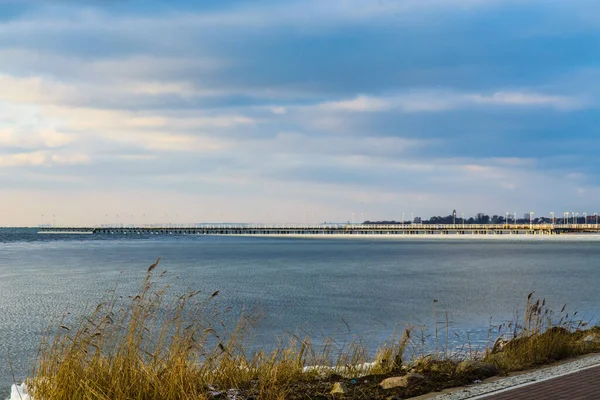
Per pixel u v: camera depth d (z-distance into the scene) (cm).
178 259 10038
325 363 1545
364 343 2381
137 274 6725
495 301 4141
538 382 1098
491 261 9481
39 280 5938
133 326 1181
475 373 1270
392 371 1355
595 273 6869
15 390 1171
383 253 12481
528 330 1725
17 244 18412
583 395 988
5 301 4181
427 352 2052
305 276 6531
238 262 9188
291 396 1125
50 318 3344
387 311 3625
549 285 5378
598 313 3444
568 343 1552
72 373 1066
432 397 1077
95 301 4125
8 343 2609
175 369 1101
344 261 9519
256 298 4350
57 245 17425
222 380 1217
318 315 3425
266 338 2527
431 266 8275
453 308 3762
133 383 1068
